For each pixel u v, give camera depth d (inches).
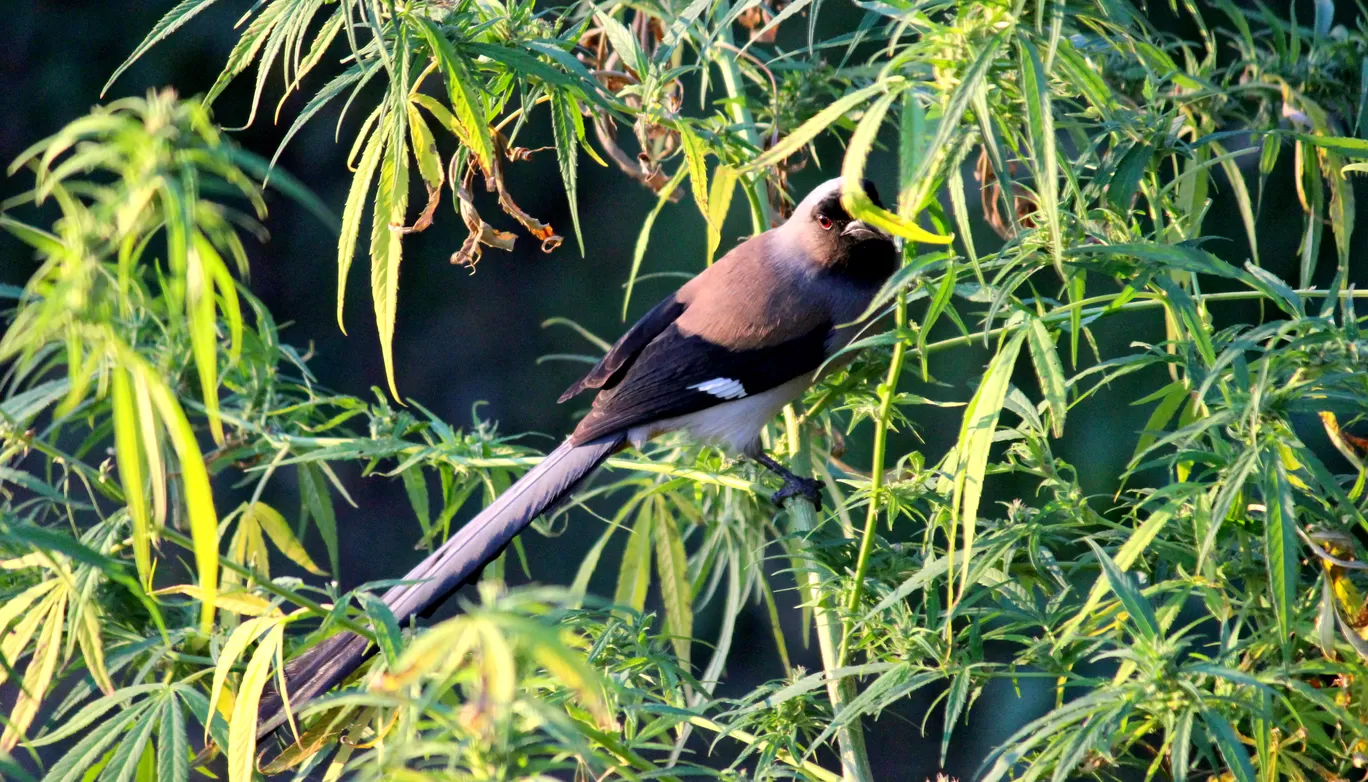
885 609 222.2
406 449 283.4
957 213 190.7
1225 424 199.6
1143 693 175.5
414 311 713.6
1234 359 192.1
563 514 627.5
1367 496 214.7
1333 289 201.8
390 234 240.8
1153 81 248.4
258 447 293.0
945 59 191.3
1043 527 216.2
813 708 240.2
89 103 647.1
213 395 146.7
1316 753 215.6
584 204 699.4
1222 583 201.6
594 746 195.9
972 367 527.5
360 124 679.1
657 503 311.0
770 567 457.7
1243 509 201.5
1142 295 248.5
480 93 262.4
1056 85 241.0
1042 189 186.9
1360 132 279.1
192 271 142.8
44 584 224.8
